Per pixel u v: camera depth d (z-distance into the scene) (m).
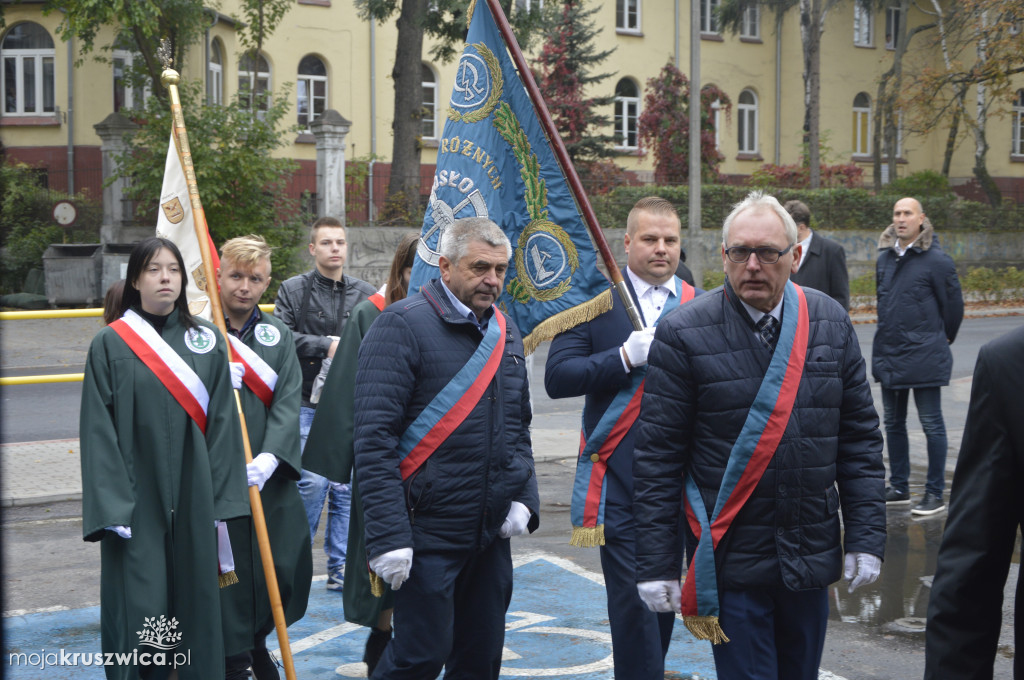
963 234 31.80
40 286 20.66
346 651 4.66
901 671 4.37
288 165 19.27
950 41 31.56
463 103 4.32
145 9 18.78
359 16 23.45
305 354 5.50
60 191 23.11
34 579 5.65
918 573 5.76
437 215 4.31
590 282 4.16
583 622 4.98
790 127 36.59
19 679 4.21
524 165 4.27
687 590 3.07
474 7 4.36
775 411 3.00
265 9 25.86
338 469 4.43
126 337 3.77
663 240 4.06
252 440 4.28
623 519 3.79
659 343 3.15
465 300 3.55
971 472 2.19
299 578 4.30
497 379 3.58
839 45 36.72
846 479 3.16
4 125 25.25
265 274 4.45
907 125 31.41
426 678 3.48
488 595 3.64
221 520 3.80
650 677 3.71
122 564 3.66
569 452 9.20
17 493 7.43
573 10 26.31
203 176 18.39
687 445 3.14
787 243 3.00
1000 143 38.25
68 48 25.05
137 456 3.74
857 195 29.55
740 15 33.06
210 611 3.76
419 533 3.45
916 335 7.06
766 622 3.07
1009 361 2.13
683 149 29.25
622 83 33.81
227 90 27.00
